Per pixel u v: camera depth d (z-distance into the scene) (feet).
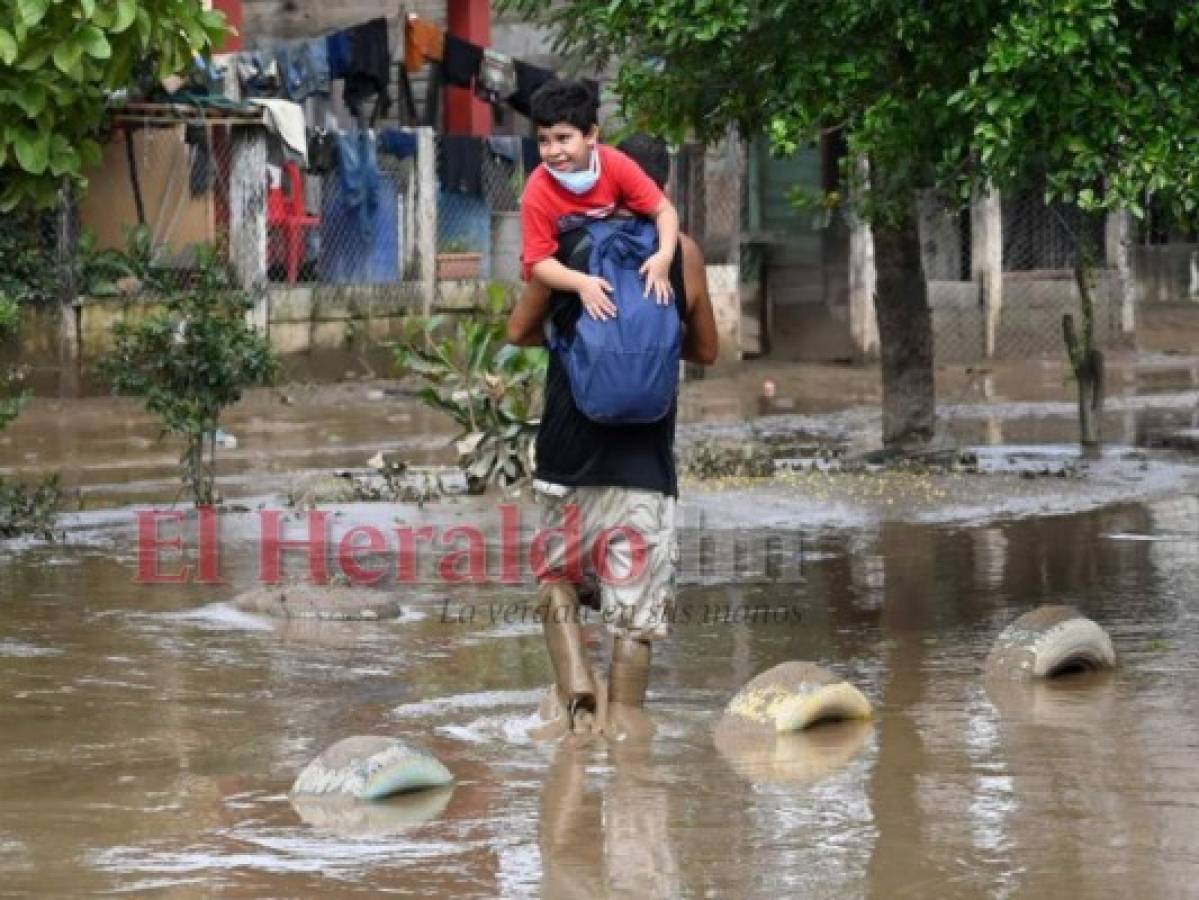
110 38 99.86
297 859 54.29
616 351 66.28
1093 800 59.11
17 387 179.32
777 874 52.54
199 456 120.37
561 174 67.62
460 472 132.87
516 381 122.72
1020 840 55.11
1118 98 77.61
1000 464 140.46
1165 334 258.37
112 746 66.90
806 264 234.79
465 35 228.63
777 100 87.81
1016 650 76.28
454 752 66.13
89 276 117.60
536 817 58.18
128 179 179.83
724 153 218.59
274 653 81.82
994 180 84.94
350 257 206.80
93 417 169.17
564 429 69.21
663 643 83.41
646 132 99.35
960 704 72.13
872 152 88.22
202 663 79.87
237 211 189.06
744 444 152.25
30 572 99.71
